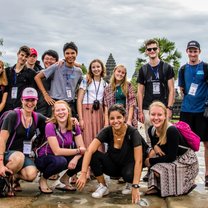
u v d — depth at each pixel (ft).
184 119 18.78
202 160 27.02
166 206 13.87
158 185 15.29
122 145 15.01
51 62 22.02
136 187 14.20
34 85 19.15
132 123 18.43
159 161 15.37
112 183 17.74
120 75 18.31
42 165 15.37
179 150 15.51
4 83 18.53
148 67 19.48
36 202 14.02
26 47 18.76
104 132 15.08
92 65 18.80
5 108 18.72
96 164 15.02
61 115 15.39
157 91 19.12
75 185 16.98
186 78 18.79
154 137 15.89
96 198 14.76
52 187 16.63
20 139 15.28
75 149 15.55
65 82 18.76
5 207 13.25
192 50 18.42
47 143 15.70
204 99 18.30
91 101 18.69
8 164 14.62
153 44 19.22
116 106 14.75
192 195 15.37
